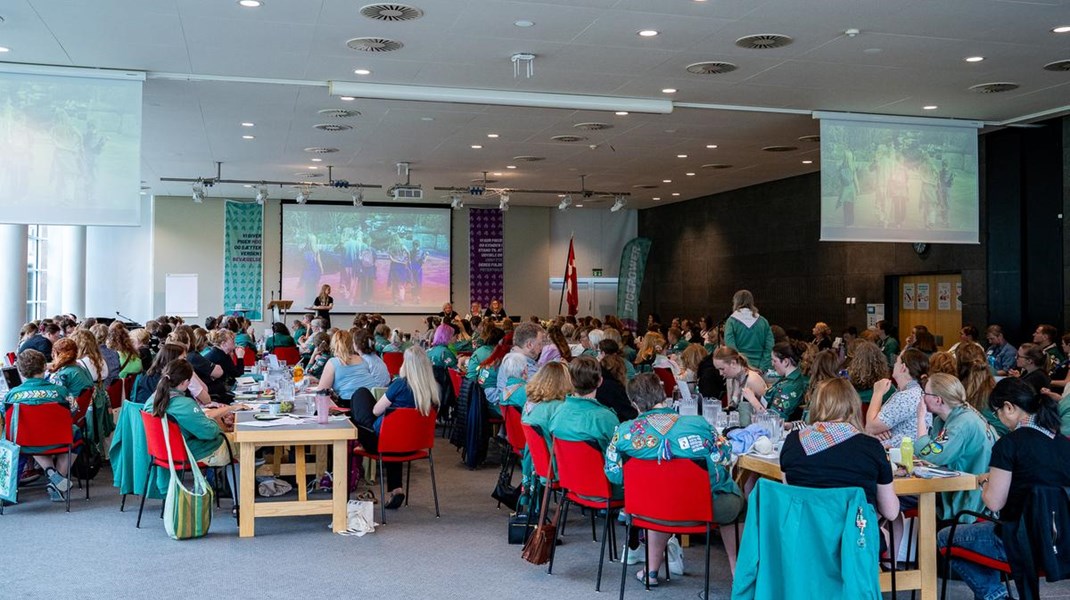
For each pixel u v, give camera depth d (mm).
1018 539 3906
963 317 12828
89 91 8898
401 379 6609
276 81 9445
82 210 8734
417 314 20844
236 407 6988
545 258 22094
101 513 6727
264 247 20406
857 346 6414
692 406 5660
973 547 4277
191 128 12000
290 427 6062
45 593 4863
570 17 7320
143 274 20500
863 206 10805
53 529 6254
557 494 6844
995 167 12117
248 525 6047
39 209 8633
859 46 8125
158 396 5898
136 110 9023
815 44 8070
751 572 3818
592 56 8500
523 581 5117
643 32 7727
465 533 6207
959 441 4691
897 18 7320
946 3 6934
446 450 9750
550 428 5414
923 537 4430
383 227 20656
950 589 4992
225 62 8742
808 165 15078
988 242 12203
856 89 9719
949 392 4746
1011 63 8680
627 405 6262
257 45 8148
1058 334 11023
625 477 4551
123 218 8844
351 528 6172
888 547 4723
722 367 6566
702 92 9945
